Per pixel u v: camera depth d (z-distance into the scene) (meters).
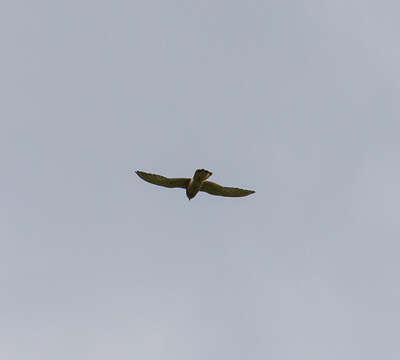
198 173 23.69
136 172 24.48
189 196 24.30
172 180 24.44
